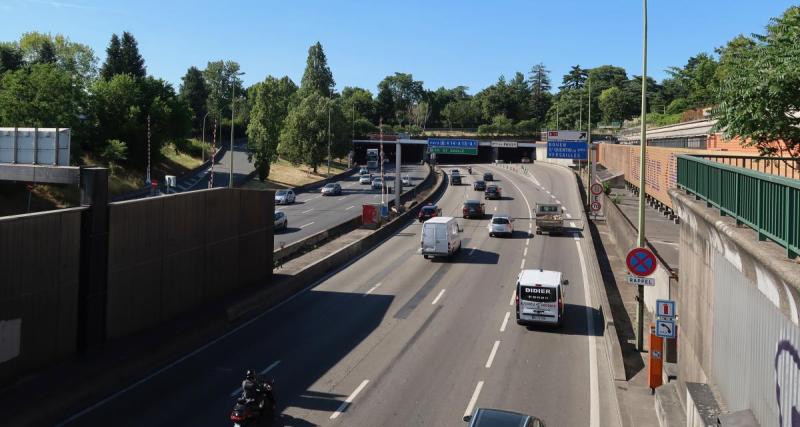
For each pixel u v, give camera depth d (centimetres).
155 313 2062
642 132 2027
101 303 1806
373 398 1569
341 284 2991
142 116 8038
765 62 1567
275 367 1806
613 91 15950
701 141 4597
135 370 1719
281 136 10338
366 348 1998
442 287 2911
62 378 1545
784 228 840
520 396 1590
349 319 2361
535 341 2078
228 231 2527
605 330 2136
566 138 6016
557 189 7612
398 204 5544
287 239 4303
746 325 1005
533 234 4584
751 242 924
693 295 1399
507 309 2511
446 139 5925
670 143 6066
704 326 1291
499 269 3328
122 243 1895
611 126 15200
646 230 3684
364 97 19612
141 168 7925
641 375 1731
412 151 15350
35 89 6353
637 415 1434
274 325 2280
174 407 1483
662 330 1570
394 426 1400
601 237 4381
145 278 2006
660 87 15975
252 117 9338
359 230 4631
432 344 2044
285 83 14588
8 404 1371
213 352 1947
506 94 19638
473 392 1616
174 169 8631
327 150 10362
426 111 19112
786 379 810
